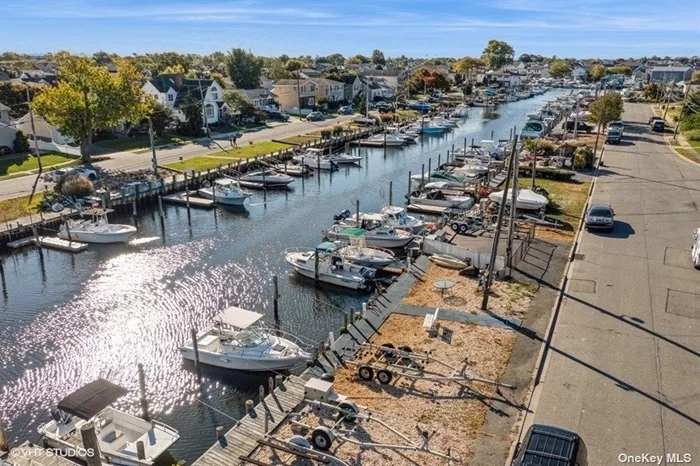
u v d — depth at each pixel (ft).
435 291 83.97
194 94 254.88
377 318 76.13
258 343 73.36
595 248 98.53
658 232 106.83
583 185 145.48
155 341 80.84
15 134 190.70
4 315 89.20
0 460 52.60
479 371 61.52
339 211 143.13
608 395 55.88
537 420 52.31
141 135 230.48
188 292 96.78
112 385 60.34
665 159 178.50
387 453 49.83
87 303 93.30
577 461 41.27
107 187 149.07
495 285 84.02
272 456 50.65
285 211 144.46
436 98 399.85
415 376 61.21
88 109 173.58
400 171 189.98
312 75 402.11
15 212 130.52
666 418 52.19
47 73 399.03
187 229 131.34
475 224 113.19
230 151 204.23
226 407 65.82
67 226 120.16
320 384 58.13
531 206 120.26
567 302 77.51
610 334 68.28
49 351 78.43
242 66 350.02
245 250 116.37
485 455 48.67
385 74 456.86
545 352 64.80
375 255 102.73
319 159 190.08
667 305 75.72
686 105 260.42
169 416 64.23
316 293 95.09
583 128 244.83
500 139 241.55
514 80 544.62
